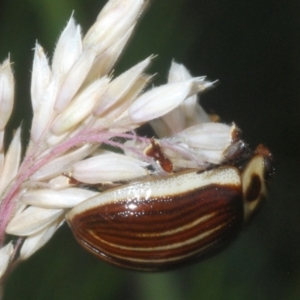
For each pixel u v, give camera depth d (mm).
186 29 102
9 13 95
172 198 67
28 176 66
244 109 132
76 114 66
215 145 68
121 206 66
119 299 91
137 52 100
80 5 95
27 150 67
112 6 68
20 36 95
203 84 67
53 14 94
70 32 67
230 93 132
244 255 107
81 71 66
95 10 96
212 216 67
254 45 132
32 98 67
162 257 67
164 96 66
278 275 111
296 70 133
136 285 92
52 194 66
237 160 69
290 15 133
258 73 133
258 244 114
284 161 129
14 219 66
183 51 102
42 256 91
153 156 67
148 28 101
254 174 69
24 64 95
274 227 120
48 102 66
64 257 92
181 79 71
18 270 90
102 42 68
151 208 66
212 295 93
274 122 132
